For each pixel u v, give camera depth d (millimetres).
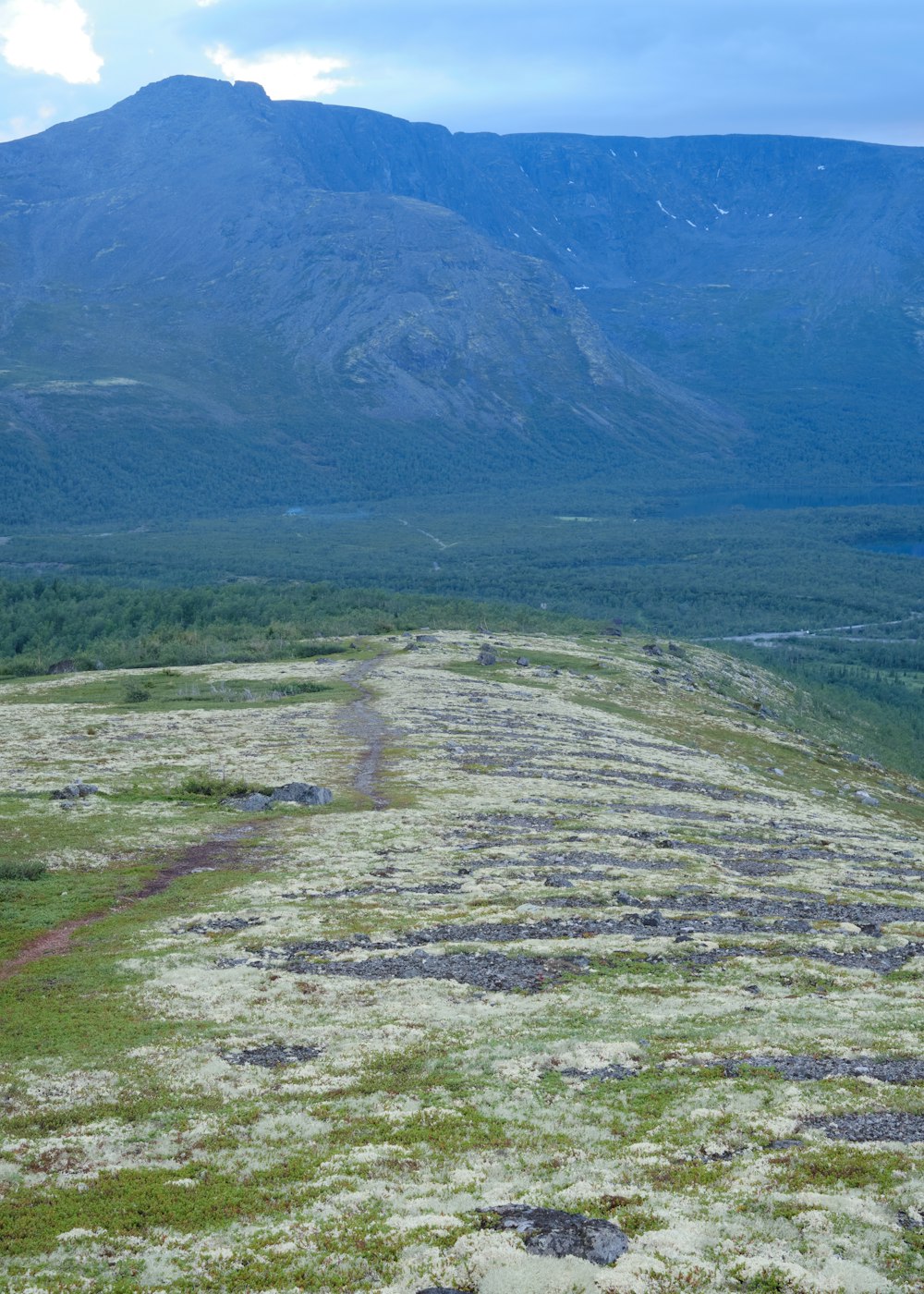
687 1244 21328
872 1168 24797
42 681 165875
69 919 54062
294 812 80938
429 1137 27828
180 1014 39062
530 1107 29828
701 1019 37969
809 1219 22266
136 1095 31562
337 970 44844
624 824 80250
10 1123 29922
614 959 46656
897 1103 29078
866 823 100000
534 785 94875
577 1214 22906
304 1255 21641
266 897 56781
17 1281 21219
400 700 141500
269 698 147875
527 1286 19609
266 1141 28188
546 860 66875
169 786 89562
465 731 122375
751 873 67688
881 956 48844
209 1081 32500
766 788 111250
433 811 81250
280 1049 35531
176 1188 25391
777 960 46812
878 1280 19938
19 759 100312
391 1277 20516
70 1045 36062
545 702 147625
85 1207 24531
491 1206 23453
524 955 47031
